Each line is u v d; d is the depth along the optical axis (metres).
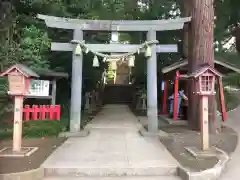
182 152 6.44
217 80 11.17
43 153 6.24
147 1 16.48
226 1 16.70
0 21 11.16
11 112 10.03
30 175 4.77
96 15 13.50
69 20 8.77
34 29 11.15
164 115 13.84
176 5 15.68
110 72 32.03
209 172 4.86
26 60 10.69
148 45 8.75
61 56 12.80
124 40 16.98
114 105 22.12
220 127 9.22
